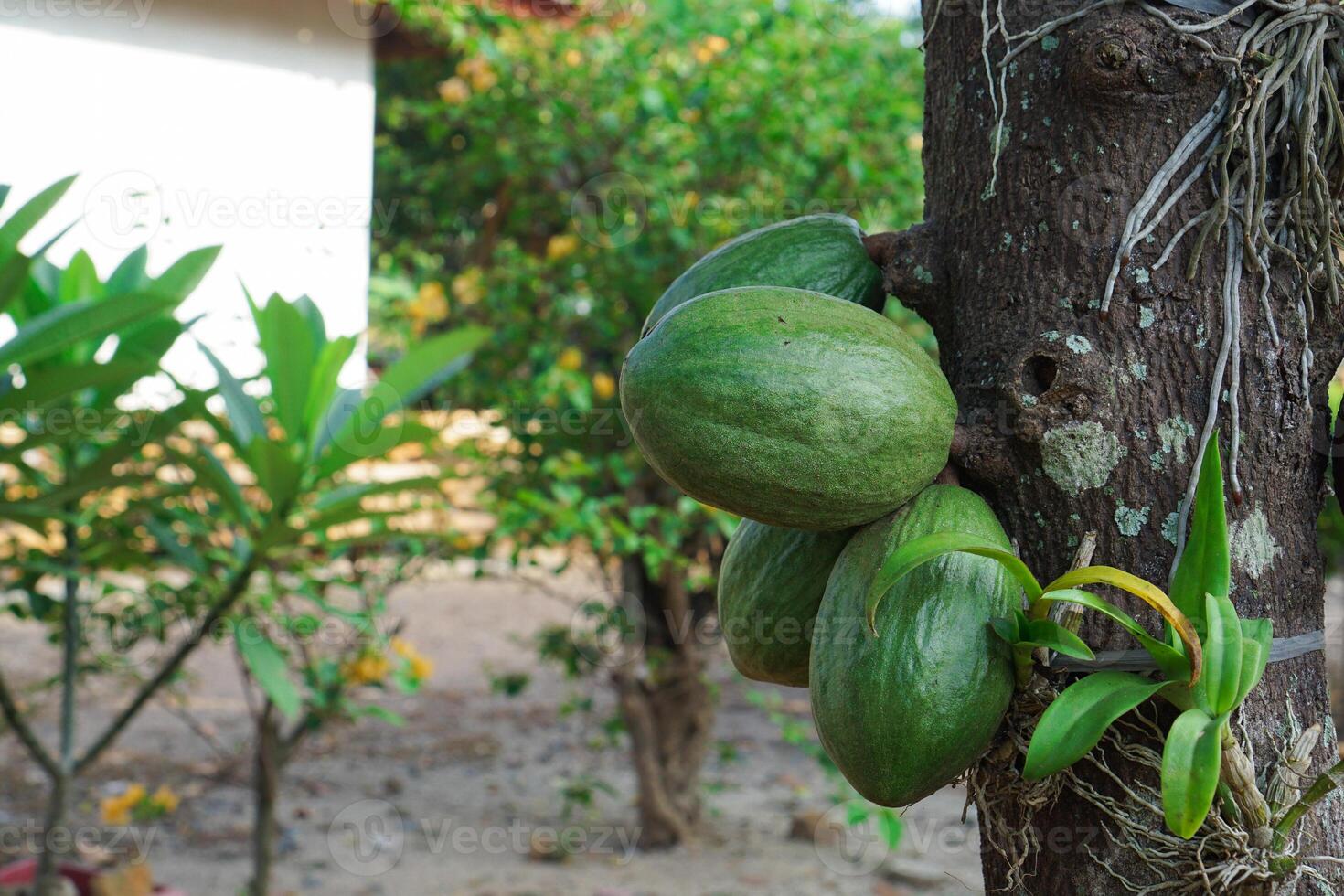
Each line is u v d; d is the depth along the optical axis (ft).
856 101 14.21
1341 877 3.76
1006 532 3.97
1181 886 3.61
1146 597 3.38
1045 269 3.92
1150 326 3.82
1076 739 3.35
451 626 26.73
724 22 14.21
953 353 4.21
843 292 4.52
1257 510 3.82
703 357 3.70
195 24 12.37
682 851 15.11
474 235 16.83
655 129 14.24
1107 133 3.86
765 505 3.76
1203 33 3.78
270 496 8.76
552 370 13.08
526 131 15.03
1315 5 3.88
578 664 15.17
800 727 15.56
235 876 14.25
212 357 9.09
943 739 3.61
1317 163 3.88
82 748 18.86
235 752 18.88
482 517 16.33
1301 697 3.83
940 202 4.35
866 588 3.76
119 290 9.52
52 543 10.29
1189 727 3.34
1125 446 3.79
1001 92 4.06
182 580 16.63
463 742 20.21
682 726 15.55
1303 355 3.91
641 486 14.53
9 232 7.82
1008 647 3.71
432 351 9.12
